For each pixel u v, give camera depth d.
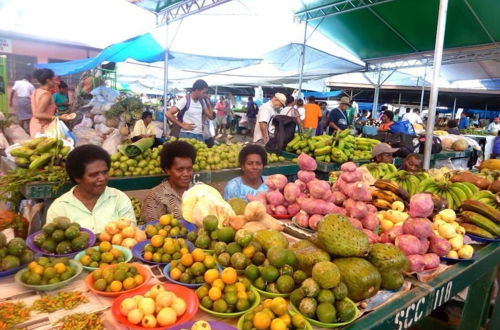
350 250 1.69
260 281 1.64
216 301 1.48
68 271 1.66
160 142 5.11
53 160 3.71
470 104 24.48
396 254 1.77
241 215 2.17
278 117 6.39
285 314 1.40
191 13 7.79
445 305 3.37
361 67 14.94
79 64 9.74
